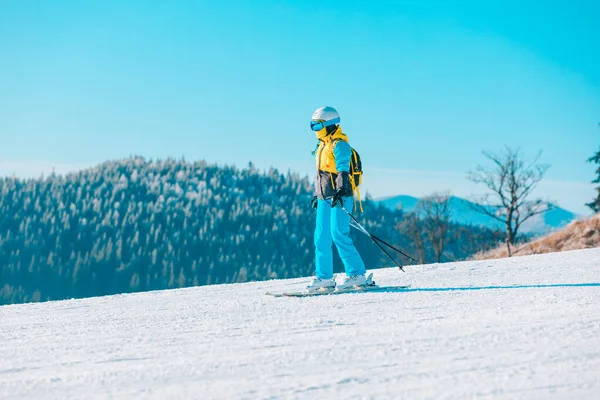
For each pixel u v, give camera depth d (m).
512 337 2.68
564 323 2.93
